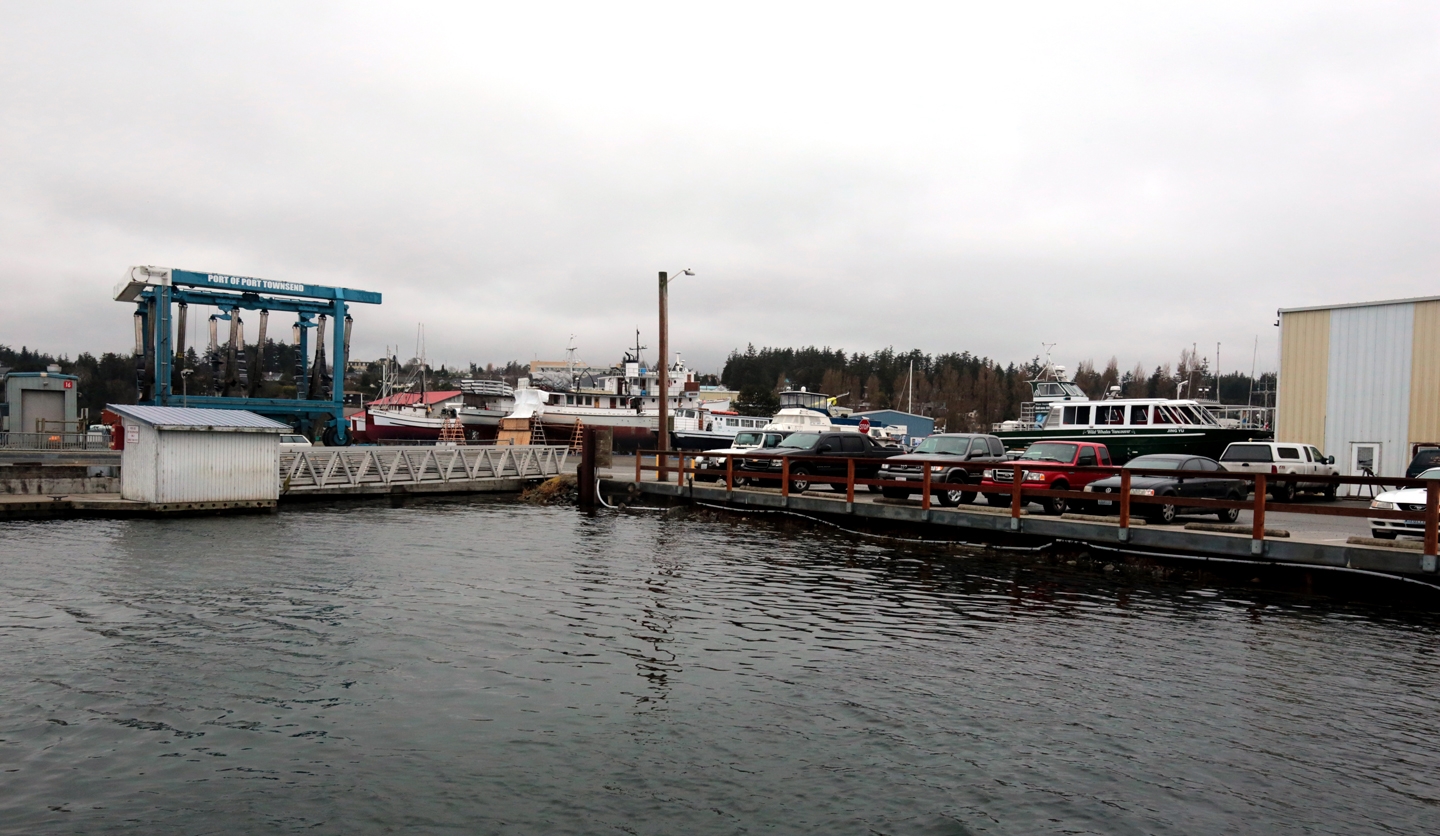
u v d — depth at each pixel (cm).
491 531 2255
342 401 4144
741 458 2708
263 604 1338
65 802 694
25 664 1024
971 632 1230
